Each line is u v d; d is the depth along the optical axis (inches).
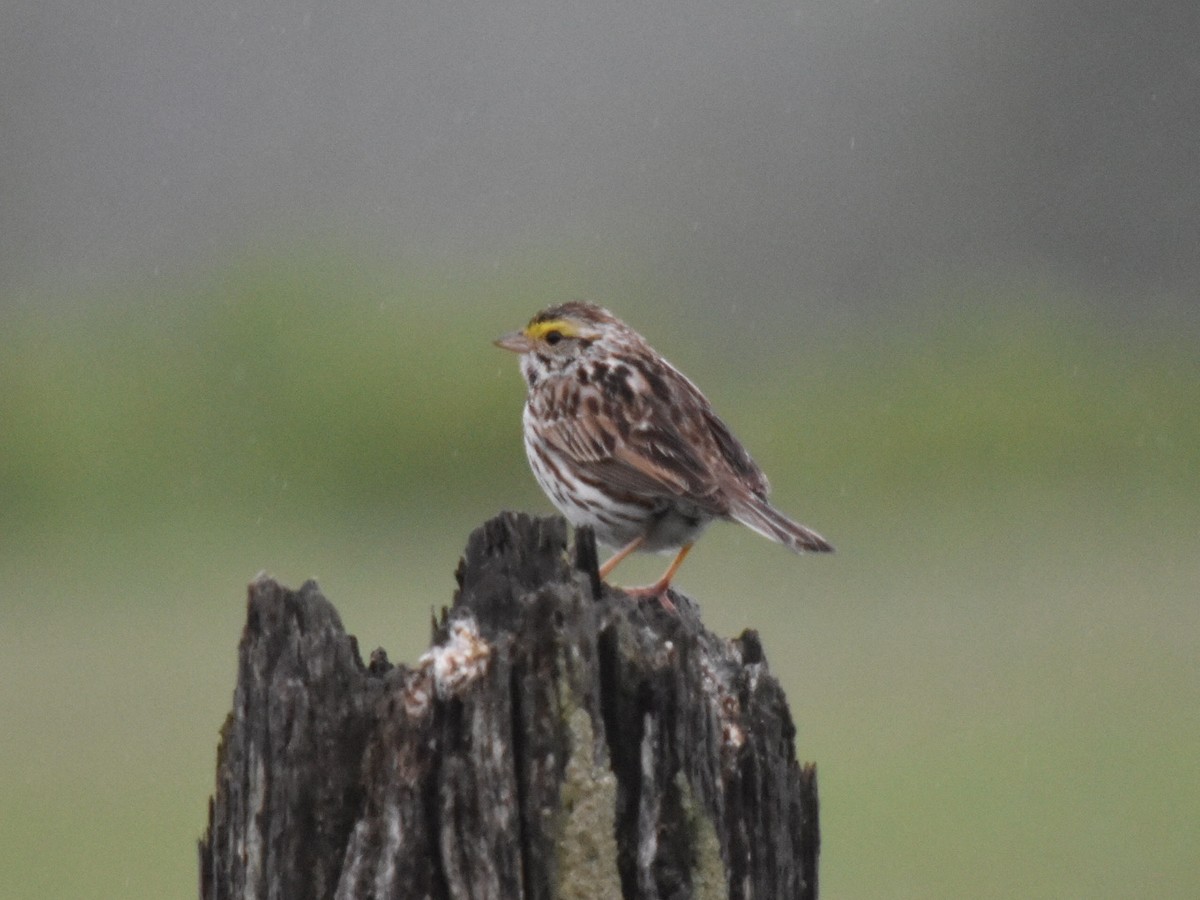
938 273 1593.3
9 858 581.9
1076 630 783.1
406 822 242.5
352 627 732.7
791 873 264.5
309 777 245.9
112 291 1087.6
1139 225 1614.2
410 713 243.6
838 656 748.6
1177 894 546.6
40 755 657.0
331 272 1021.8
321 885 245.6
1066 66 1653.5
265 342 981.2
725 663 267.0
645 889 248.5
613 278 1186.6
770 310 1365.7
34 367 976.3
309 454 969.5
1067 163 1638.8
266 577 250.7
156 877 570.9
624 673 249.3
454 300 1019.9
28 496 943.7
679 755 250.1
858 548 908.0
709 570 837.2
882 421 1035.9
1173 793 620.4
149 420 968.3
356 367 978.1
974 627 784.9
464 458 977.5
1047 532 938.1
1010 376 1067.9
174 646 771.4
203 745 664.4
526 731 242.7
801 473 1007.6
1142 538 922.7
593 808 242.5
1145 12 1631.4
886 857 582.6
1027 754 656.4
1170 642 758.5
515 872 241.4
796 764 266.1
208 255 1325.0
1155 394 1090.1
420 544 916.6
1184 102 1606.8
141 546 922.7
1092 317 1200.2
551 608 242.8
